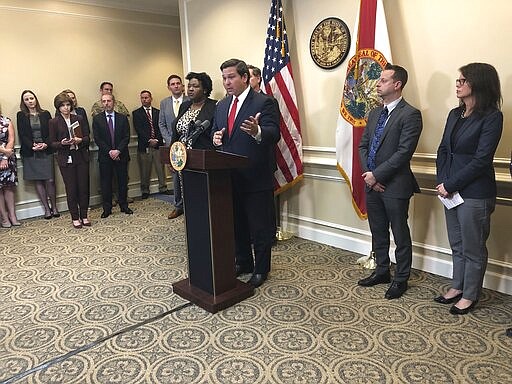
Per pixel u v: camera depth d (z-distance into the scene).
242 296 2.65
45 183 4.88
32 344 2.24
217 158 2.35
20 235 4.21
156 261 3.42
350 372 1.93
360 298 2.65
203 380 1.90
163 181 6.08
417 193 2.81
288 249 3.58
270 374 1.93
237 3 4.06
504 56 2.45
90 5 5.28
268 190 2.77
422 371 1.92
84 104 5.38
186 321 2.43
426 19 2.74
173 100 4.75
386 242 2.77
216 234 2.52
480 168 2.19
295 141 3.57
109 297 2.78
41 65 4.96
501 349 2.06
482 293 2.66
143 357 2.09
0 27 4.62
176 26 6.16
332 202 3.58
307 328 2.31
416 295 2.66
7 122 4.52
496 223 2.64
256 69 3.59
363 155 2.72
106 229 4.36
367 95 3.00
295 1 3.52
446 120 2.68
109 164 4.84
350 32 3.18
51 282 3.04
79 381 1.92
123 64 5.68
